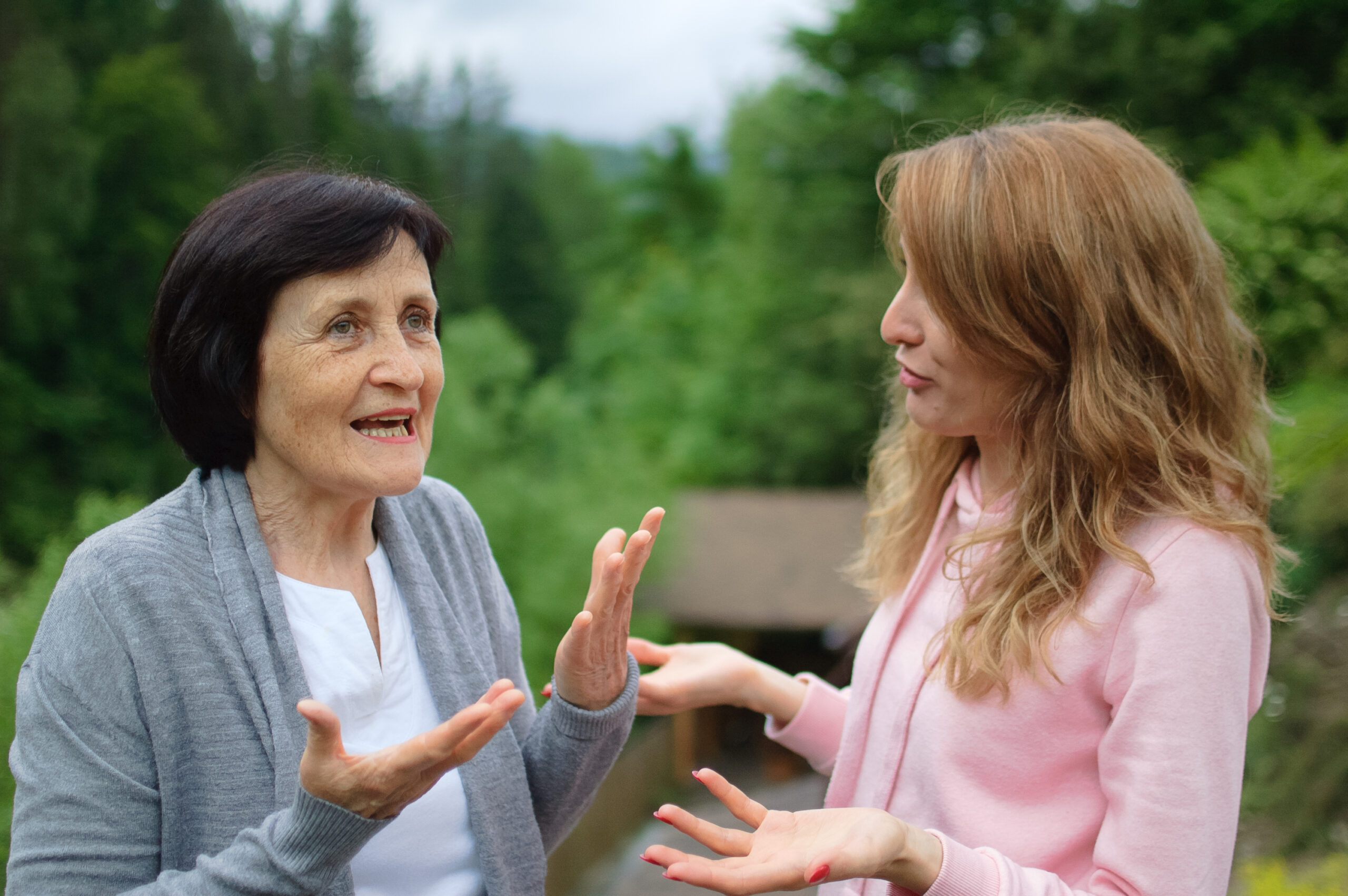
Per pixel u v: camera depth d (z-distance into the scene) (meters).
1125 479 1.11
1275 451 3.63
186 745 0.96
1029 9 19.34
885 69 20.86
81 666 0.93
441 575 1.22
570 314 38.56
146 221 19.89
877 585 1.50
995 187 1.15
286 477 1.07
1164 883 1.00
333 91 29.70
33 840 0.91
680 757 13.80
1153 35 16.39
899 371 1.53
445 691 1.12
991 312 1.15
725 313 25.77
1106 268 1.13
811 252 22.70
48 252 18.34
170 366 1.02
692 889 7.50
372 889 1.07
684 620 15.24
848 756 1.30
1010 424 1.24
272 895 0.85
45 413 17.77
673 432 26.53
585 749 1.18
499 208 39.41
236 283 0.97
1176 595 1.05
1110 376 1.12
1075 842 1.11
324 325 0.99
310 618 1.06
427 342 1.07
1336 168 5.43
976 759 1.14
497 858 1.11
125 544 0.98
